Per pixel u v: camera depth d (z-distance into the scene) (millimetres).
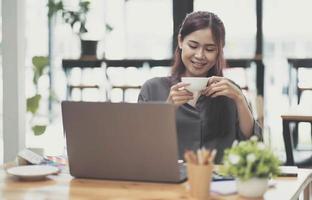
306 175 1703
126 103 1500
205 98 2115
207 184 1341
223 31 2080
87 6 5492
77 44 5660
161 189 1479
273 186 1521
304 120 3904
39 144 4590
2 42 3732
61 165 1849
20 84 3756
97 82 5641
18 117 3734
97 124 1546
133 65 5531
